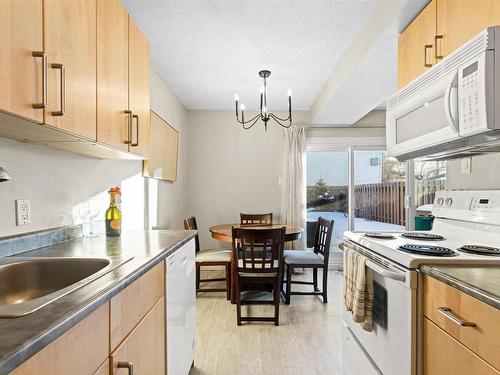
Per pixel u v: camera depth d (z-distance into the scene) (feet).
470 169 6.04
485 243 5.18
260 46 8.57
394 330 4.25
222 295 11.16
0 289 3.74
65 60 3.62
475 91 3.87
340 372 6.42
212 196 14.84
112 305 2.99
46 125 3.33
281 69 10.12
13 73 2.81
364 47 7.43
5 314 2.20
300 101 13.56
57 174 5.33
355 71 8.39
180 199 13.38
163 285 4.75
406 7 5.60
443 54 4.98
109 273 3.35
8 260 4.01
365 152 15.05
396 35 6.53
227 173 14.85
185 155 14.35
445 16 4.91
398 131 6.06
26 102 2.98
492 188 5.46
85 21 4.08
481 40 3.78
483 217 5.26
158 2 6.59
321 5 6.72
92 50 4.26
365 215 14.93
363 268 5.03
